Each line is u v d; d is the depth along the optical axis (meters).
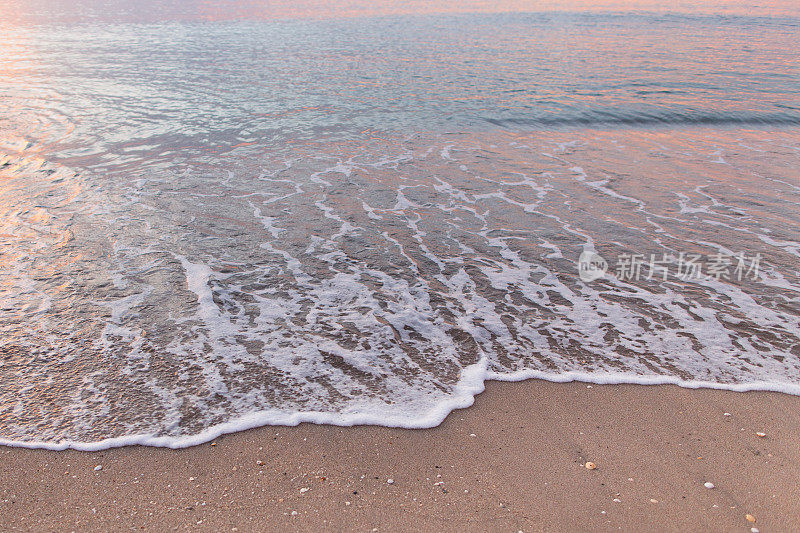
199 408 3.32
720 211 6.41
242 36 19.08
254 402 3.39
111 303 4.39
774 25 22.27
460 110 10.74
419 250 5.45
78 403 3.33
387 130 9.52
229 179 7.21
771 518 2.62
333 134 9.24
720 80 13.26
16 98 10.93
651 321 4.32
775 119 10.52
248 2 29.73
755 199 6.75
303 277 4.89
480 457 3.01
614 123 10.18
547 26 21.64
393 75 13.45
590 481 2.85
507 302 4.59
